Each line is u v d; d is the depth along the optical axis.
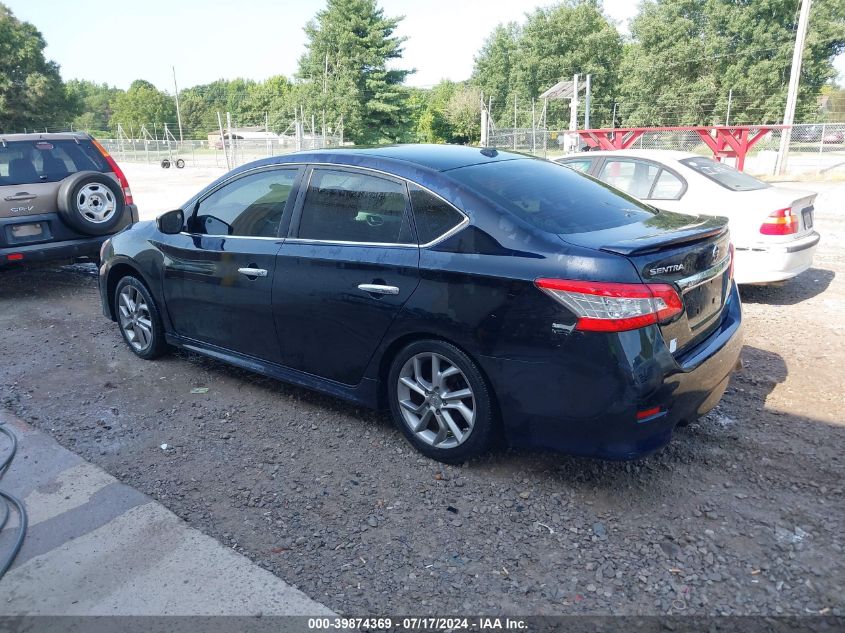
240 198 4.67
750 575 2.84
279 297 4.27
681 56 50.59
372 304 3.79
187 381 5.14
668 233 3.42
